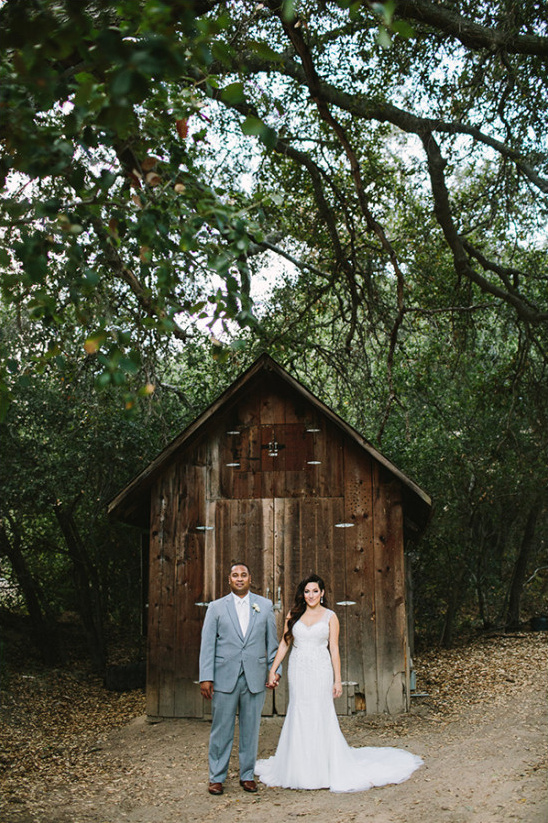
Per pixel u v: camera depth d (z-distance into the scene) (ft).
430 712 31.55
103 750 27.84
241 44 23.08
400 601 31.81
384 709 31.27
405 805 19.38
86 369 35.76
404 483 31.73
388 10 8.82
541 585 69.72
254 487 33.22
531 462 53.98
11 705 36.09
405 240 47.47
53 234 12.07
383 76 37.40
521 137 39.11
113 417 43.96
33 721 34.19
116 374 11.62
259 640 22.20
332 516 32.68
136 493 33.47
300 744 21.98
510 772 21.63
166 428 42.86
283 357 47.01
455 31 32.53
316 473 33.06
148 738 29.35
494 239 48.55
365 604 31.96
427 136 38.75
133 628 51.47
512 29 32.09
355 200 41.45
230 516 33.12
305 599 23.13
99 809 20.48
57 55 8.31
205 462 33.58
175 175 13.17
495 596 63.87
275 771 22.67
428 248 48.78
